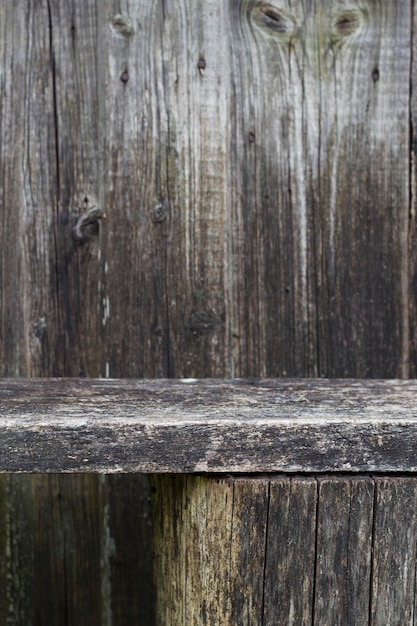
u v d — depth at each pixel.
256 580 1.16
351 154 1.47
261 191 1.46
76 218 1.46
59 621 1.47
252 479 1.15
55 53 1.44
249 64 1.46
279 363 1.47
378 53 1.47
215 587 1.16
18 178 1.45
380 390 1.28
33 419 1.15
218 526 1.16
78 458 1.14
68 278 1.46
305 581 1.16
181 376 1.46
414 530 1.16
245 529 1.15
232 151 1.46
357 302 1.48
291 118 1.46
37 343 1.46
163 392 1.26
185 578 1.19
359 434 1.15
